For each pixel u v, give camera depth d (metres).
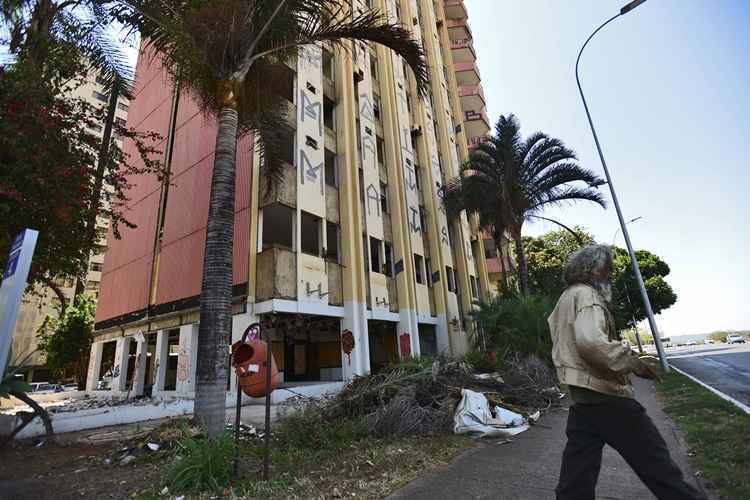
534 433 5.72
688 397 8.10
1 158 6.43
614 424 2.29
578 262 2.66
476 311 18.12
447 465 4.37
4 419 6.56
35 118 6.38
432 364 7.55
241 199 13.14
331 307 13.83
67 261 7.94
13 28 7.43
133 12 7.56
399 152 20.58
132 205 19.56
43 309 38.12
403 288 17.77
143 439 5.48
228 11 7.08
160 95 19.52
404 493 3.60
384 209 19.12
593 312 2.33
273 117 9.39
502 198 19.39
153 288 16.59
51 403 15.31
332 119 16.81
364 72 19.45
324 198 14.78
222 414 5.62
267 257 12.23
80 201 7.18
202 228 14.77
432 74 28.61
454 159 28.05
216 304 6.04
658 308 42.03
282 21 7.75
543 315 14.30
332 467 4.42
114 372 17.97
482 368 11.62
